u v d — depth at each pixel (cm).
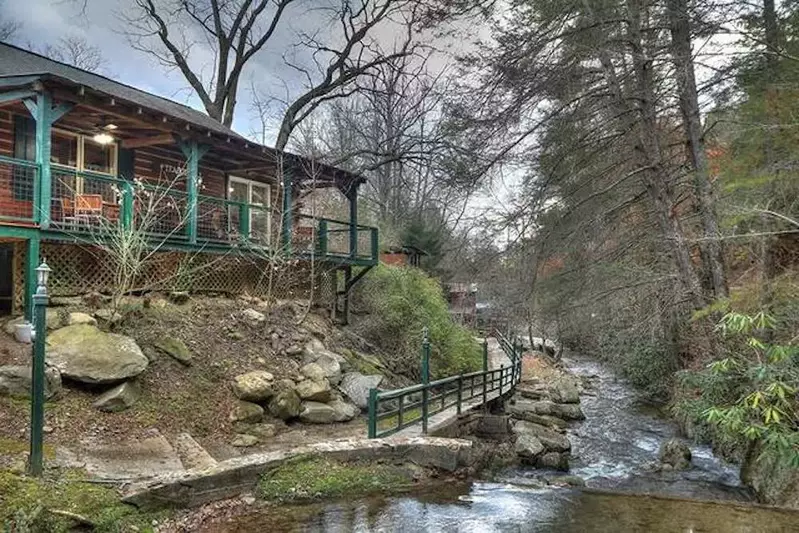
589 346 2594
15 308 847
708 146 1003
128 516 498
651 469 952
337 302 1400
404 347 1380
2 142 986
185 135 1040
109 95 863
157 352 813
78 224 915
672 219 1027
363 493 646
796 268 743
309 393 885
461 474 746
